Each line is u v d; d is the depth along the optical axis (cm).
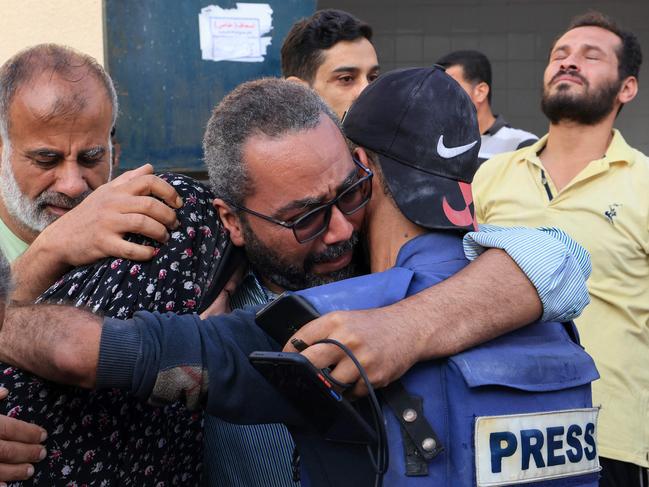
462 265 135
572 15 736
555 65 299
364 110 140
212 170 146
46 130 175
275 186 138
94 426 138
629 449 267
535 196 295
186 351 124
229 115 143
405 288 128
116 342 122
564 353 131
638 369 272
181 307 146
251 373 125
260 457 153
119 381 123
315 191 137
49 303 135
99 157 183
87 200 150
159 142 342
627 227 277
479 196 310
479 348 125
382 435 115
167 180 156
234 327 129
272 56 349
